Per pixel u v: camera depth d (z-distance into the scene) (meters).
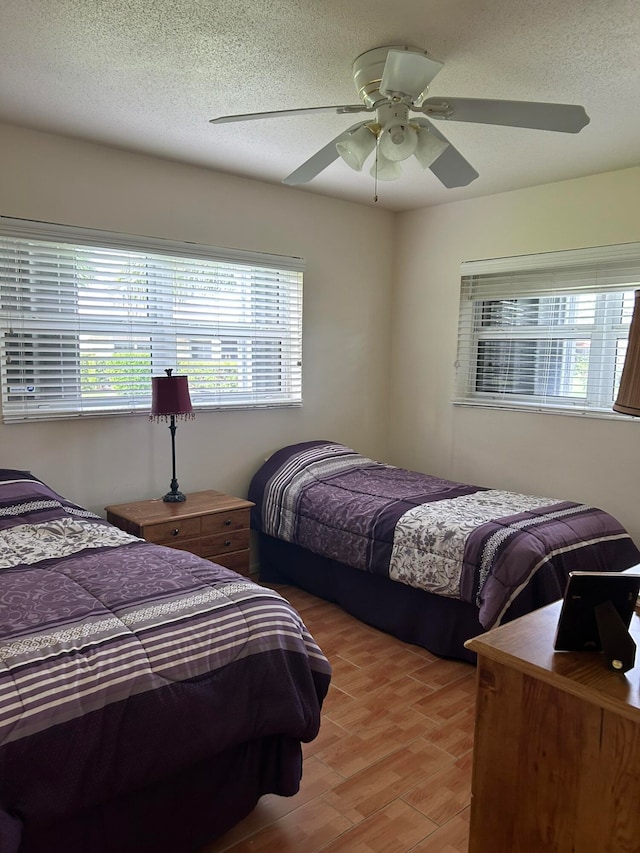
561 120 1.94
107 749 1.34
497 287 3.94
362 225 4.28
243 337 3.74
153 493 3.42
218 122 2.01
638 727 1.02
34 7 1.83
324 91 2.42
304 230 3.94
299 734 1.67
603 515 2.97
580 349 3.60
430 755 2.10
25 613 1.60
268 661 1.64
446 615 2.76
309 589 3.52
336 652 2.84
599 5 1.80
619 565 2.77
